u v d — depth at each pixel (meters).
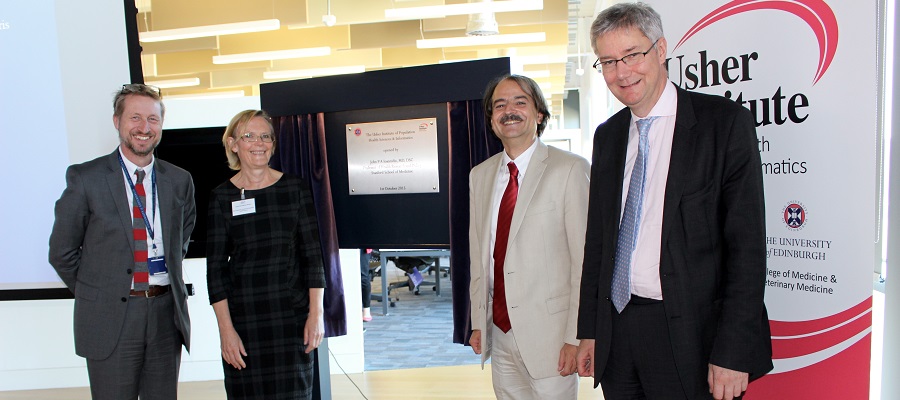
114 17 2.73
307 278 2.12
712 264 1.33
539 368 1.79
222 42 7.34
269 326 2.03
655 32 1.36
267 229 2.04
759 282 1.26
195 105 3.80
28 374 3.80
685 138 1.34
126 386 2.06
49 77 2.68
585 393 3.28
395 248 2.46
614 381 1.51
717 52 1.92
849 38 1.57
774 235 1.81
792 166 1.73
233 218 2.04
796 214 1.73
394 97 2.31
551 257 1.79
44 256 2.68
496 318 1.90
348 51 8.51
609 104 7.82
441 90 2.24
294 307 2.09
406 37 7.42
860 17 1.55
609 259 1.49
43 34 2.67
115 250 2.03
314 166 2.48
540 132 1.90
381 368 4.17
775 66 1.75
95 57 2.72
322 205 2.49
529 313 1.79
